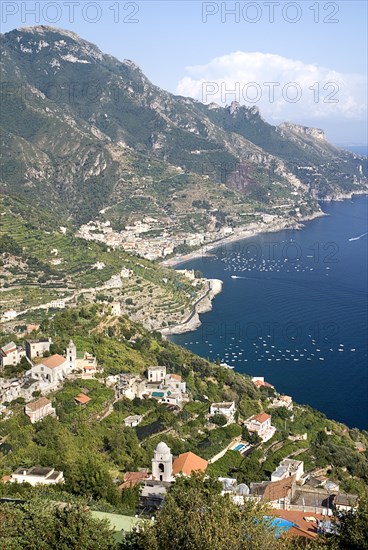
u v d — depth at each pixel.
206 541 100.00
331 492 175.62
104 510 146.12
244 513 108.38
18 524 116.06
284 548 103.81
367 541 108.75
